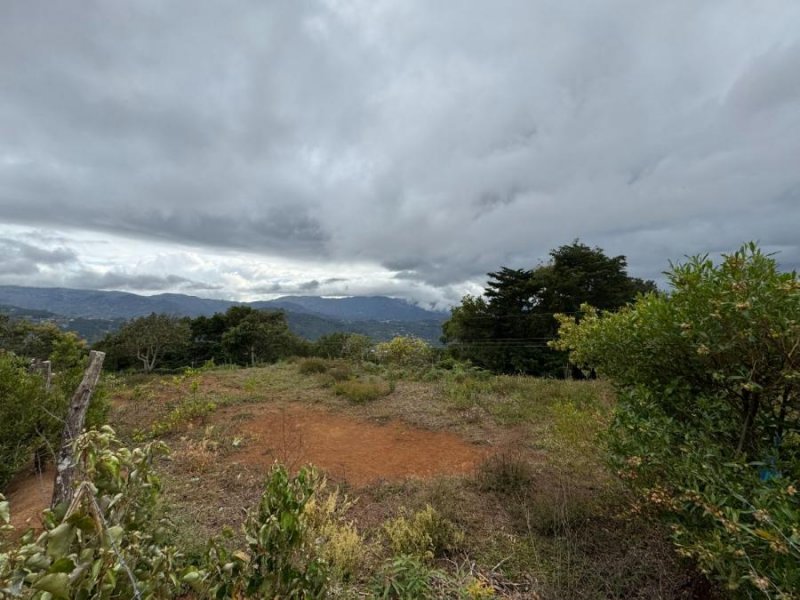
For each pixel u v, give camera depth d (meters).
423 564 3.04
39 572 0.99
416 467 5.33
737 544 1.82
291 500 1.74
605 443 3.01
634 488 2.54
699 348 2.16
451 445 6.17
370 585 2.78
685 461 2.15
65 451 2.33
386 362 16.02
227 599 1.58
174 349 25.27
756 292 2.00
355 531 3.23
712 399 2.41
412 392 9.55
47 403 4.98
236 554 1.62
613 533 3.19
